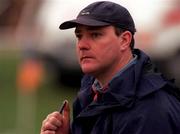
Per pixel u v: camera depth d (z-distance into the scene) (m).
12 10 87.81
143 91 9.40
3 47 71.12
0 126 26.41
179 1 30.61
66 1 32.06
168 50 30.16
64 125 10.52
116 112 9.43
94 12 9.57
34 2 56.12
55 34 32.28
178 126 9.33
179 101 9.64
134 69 9.64
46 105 29.91
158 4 30.77
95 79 10.18
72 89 33.38
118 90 9.50
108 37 9.57
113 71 9.72
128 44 9.72
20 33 55.38
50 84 33.66
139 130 9.23
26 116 27.98
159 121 9.22
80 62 9.76
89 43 9.61
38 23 34.69
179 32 30.23
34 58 33.22
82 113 9.74
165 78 9.70
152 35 30.28
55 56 32.19
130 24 9.73
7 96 32.97
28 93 30.33
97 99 9.80
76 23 9.55
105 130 9.48
